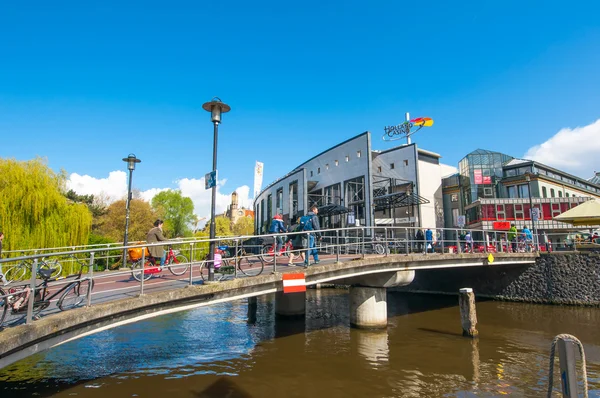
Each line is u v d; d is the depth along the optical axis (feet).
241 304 75.51
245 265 40.63
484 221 122.01
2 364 17.71
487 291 76.28
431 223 135.64
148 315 26.13
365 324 48.67
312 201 132.36
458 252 58.49
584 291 63.82
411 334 46.75
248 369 33.53
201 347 40.96
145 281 33.35
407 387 29.35
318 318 59.21
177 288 27.86
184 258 41.32
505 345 41.34
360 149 116.57
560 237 120.26
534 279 69.87
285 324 53.98
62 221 60.75
